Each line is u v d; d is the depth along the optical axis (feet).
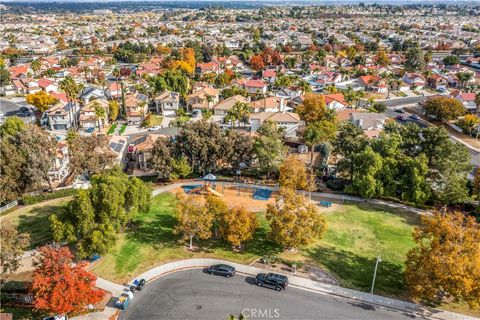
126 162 290.97
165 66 618.85
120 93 460.96
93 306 136.05
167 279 151.33
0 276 149.18
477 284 123.75
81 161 227.40
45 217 199.72
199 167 244.42
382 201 220.64
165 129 375.45
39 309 134.00
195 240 176.86
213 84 551.59
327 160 274.36
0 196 201.05
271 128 256.11
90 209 156.87
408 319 132.67
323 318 132.46
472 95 451.12
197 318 131.75
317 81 555.69
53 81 526.98
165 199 220.23
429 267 130.00
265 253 167.53
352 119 359.46
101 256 161.99
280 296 142.82
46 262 126.82
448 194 200.95
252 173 256.11
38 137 220.02
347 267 159.22
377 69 627.46
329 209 208.64
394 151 228.43
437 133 234.99
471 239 131.85
